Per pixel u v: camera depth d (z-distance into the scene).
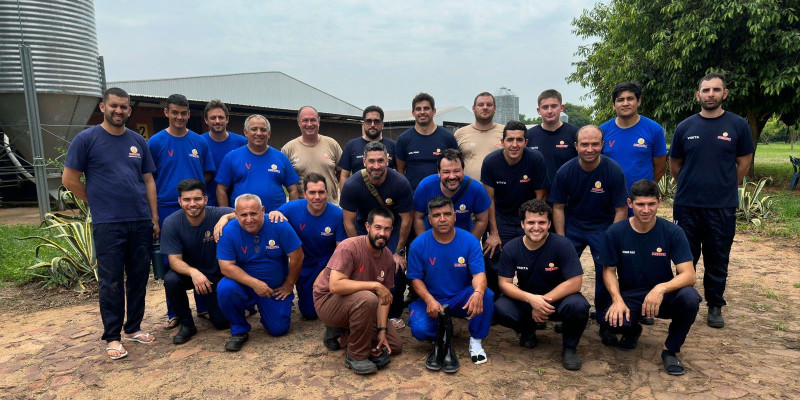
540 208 3.34
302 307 4.35
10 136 10.46
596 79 16.59
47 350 3.77
